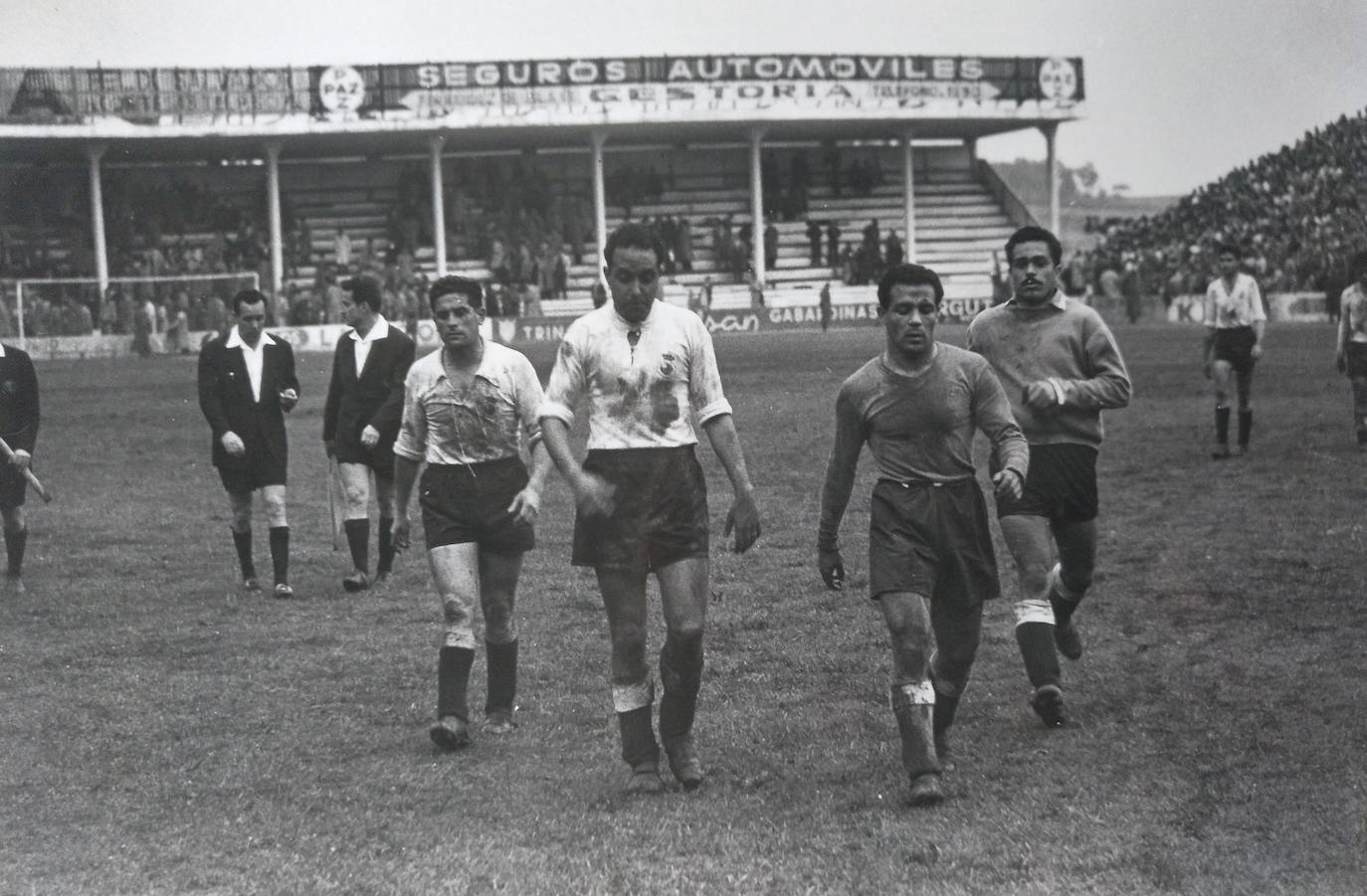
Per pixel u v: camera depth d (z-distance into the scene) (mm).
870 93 49031
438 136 47844
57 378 31422
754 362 29000
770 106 48656
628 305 5531
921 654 5367
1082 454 6371
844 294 48250
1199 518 10766
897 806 5234
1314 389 20812
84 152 47156
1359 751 5617
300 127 46344
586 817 5223
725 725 6305
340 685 7176
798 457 15250
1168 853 4699
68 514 13203
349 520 9617
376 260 46562
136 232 48656
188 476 15875
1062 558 6648
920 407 5516
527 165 53312
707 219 50031
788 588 9055
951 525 5531
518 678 7211
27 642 8164
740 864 4727
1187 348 31078
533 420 6324
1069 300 6578
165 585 9891
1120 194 93375
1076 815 5059
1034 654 6109
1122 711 6270
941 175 55750
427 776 5750
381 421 9578
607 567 5582
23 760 6012
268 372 9602
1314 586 8445
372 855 4906
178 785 5676
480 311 6441
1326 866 4574
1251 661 6945
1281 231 46250
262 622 8664
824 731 6184
